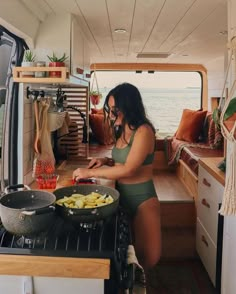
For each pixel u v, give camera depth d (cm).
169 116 523
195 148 379
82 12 209
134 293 126
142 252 201
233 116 129
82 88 308
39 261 109
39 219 112
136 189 196
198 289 248
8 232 122
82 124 305
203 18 229
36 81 186
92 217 124
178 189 350
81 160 281
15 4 162
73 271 108
